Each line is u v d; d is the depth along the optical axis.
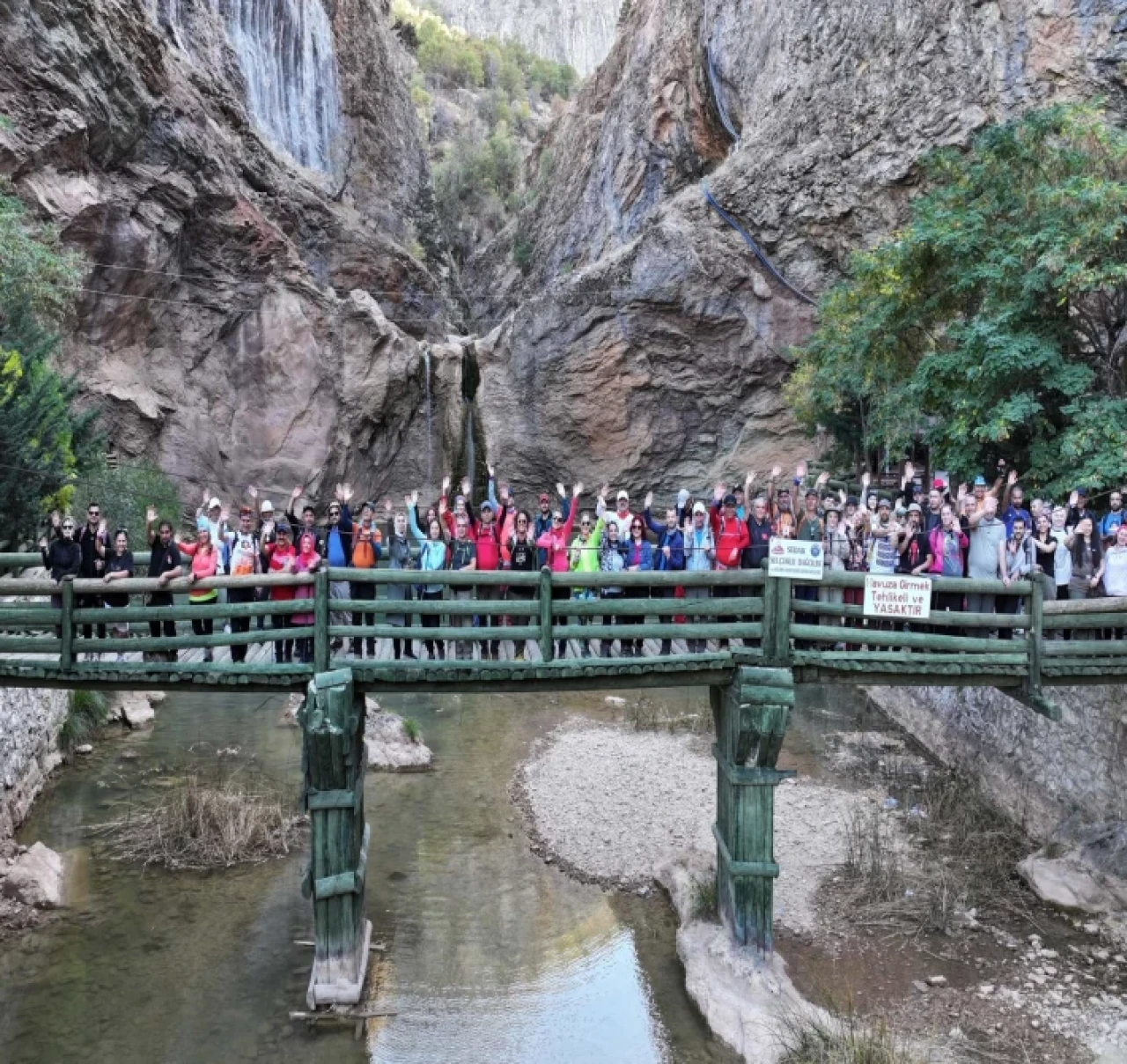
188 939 9.45
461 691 8.50
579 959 9.34
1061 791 11.34
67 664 7.93
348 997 8.38
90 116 24.33
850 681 8.84
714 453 31.59
